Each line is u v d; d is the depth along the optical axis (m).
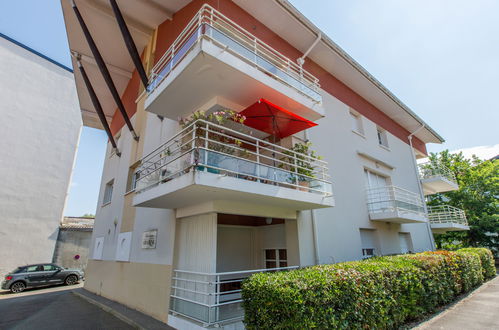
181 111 7.48
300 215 7.53
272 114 6.60
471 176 20.08
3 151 17.30
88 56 12.70
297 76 8.00
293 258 7.21
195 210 6.41
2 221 16.45
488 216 17.95
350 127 11.26
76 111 21.25
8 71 18.44
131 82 14.00
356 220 9.56
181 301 6.34
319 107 7.73
